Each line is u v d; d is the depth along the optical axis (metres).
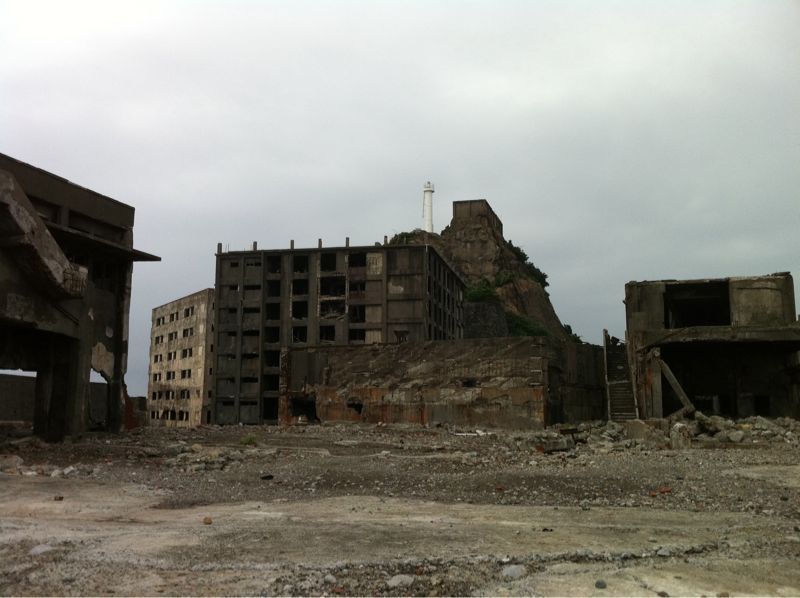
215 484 13.02
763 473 14.06
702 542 7.40
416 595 5.49
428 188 120.94
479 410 37.22
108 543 7.37
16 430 29.02
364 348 40.94
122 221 30.27
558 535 7.79
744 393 34.62
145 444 22.92
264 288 75.44
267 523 8.63
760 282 36.44
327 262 76.62
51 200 26.16
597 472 14.27
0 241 20.30
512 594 5.47
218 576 6.03
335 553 6.87
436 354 39.00
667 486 12.24
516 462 16.92
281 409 42.00
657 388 31.14
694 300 41.50
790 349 33.81
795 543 7.39
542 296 117.19
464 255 111.88
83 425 24.84
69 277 22.22
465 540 7.48
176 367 94.62
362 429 34.84
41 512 9.70
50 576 6.02
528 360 36.94
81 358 24.56
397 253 73.56
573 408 38.66
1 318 20.30
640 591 5.54
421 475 14.02
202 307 89.38
